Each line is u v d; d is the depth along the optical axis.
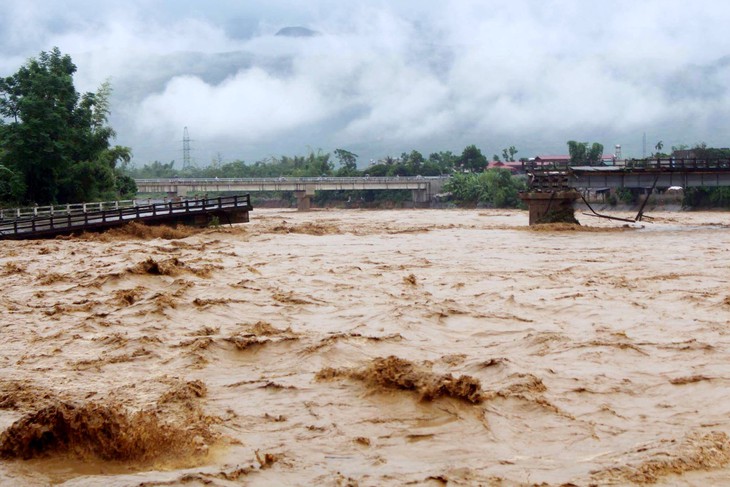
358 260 41.62
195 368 18.41
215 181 136.50
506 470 12.23
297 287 30.61
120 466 12.44
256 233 60.69
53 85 78.12
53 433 12.84
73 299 27.66
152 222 59.66
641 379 17.41
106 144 83.31
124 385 17.00
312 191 141.75
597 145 160.50
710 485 11.73
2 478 11.94
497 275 35.28
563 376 17.62
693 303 26.92
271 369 18.39
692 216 97.50
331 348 19.88
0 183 71.94
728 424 14.41
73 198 81.44
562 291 30.02
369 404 15.39
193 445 13.03
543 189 67.25
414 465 12.45
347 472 12.11
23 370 18.38
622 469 12.12
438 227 71.00
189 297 27.55
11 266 35.91
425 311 24.86
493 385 16.67
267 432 13.96
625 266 39.06
